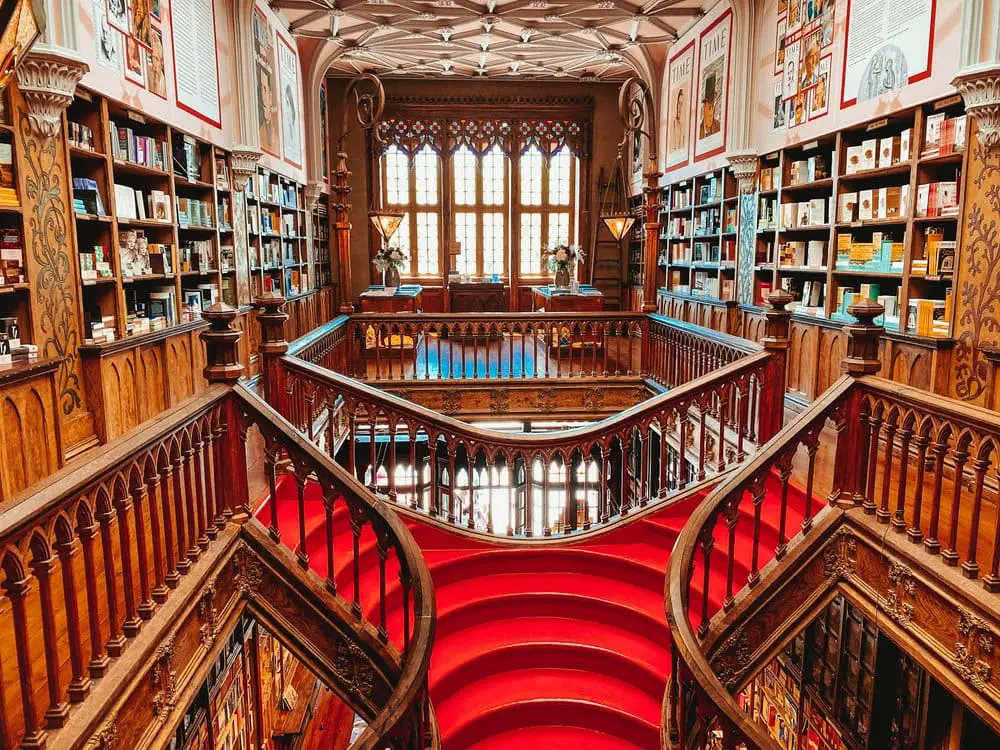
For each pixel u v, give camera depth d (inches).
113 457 96.7
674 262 563.5
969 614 121.8
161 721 107.6
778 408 206.4
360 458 477.1
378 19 494.9
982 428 119.8
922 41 250.4
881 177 303.6
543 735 159.5
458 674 165.3
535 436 195.9
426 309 723.4
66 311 218.4
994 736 161.6
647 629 175.8
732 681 152.3
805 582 156.2
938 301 241.4
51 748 83.2
